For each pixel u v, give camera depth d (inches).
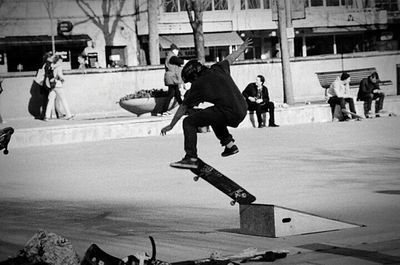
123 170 709.9
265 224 382.9
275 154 775.1
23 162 810.8
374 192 523.8
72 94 1336.1
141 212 488.1
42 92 1256.2
